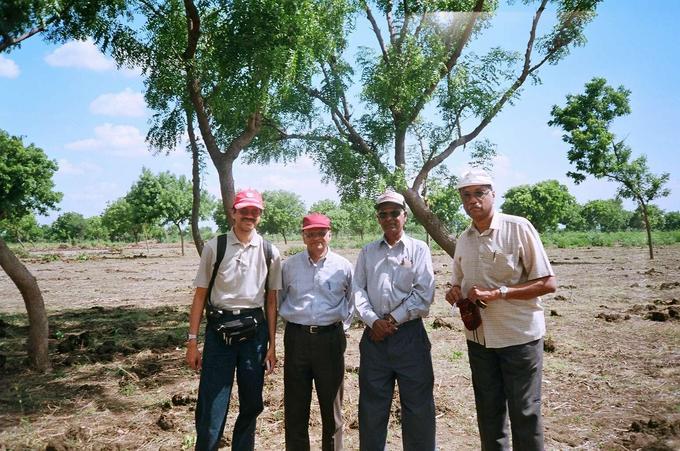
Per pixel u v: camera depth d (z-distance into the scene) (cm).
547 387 581
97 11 750
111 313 1192
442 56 933
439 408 521
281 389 588
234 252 371
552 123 2094
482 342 346
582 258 2670
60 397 570
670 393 552
